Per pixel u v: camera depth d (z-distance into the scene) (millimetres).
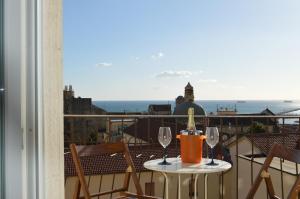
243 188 11078
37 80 909
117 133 4555
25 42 895
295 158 2508
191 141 2754
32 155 901
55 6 970
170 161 2842
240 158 11266
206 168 2531
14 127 875
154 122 5305
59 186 974
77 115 4277
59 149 975
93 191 9508
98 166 9945
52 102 956
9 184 873
